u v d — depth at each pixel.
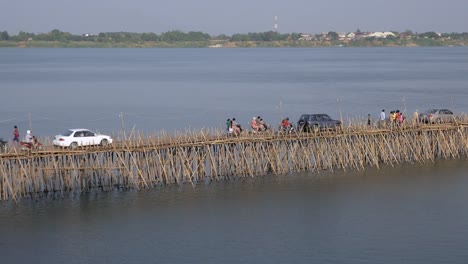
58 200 90.25
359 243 76.00
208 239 76.81
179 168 98.69
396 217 84.50
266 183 99.62
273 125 160.88
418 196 93.50
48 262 70.62
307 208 87.75
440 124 118.19
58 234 78.00
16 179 92.31
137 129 156.12
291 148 106.62
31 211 85.62
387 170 108.06
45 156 91.44
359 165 111.00
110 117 176.62
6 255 72.25
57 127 159.00
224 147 103.12
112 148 94.50
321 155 108.12
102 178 96.25
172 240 76.56
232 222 82.12
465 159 115.69
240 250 73.69
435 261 71.12
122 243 75.50
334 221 82.94
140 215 84.44
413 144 115.06
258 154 104.62
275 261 71.00
